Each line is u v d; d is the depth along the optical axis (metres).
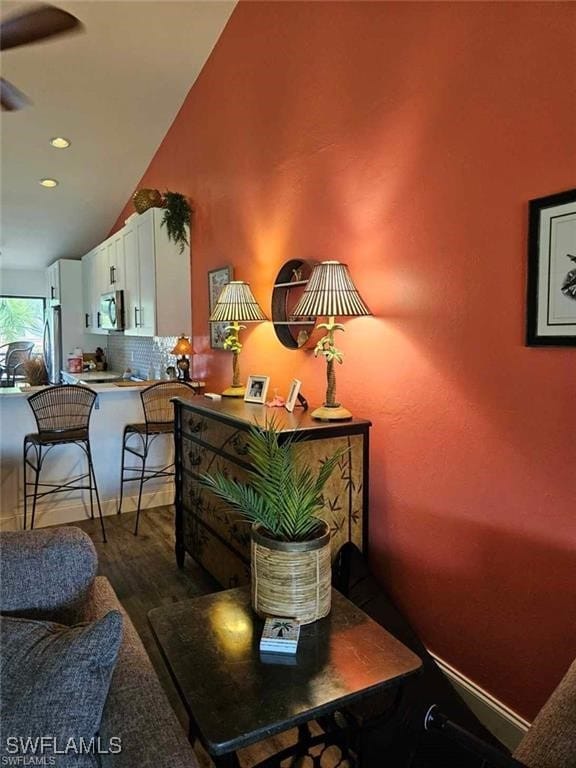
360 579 2.14
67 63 3.63
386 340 2.25
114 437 4.00
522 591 1.73
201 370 4.24
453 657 1.99
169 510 4.12
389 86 2.17
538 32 1.60
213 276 3.88
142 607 2.68
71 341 6.93
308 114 2.69
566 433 1.58
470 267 1.85
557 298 1.57
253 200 3.28
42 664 0.88
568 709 1.02
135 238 4.60
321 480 1.40
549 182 1.59
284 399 2.90
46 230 6.23
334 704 1.10
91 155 4.77
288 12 2.81
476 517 1.88
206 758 1.71
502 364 1.76
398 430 2.20
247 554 2.34
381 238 2.25
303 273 2.81
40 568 1.19
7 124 4.23
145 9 3.25
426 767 1.56
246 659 1.21
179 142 4.30
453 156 1.89
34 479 3.73
